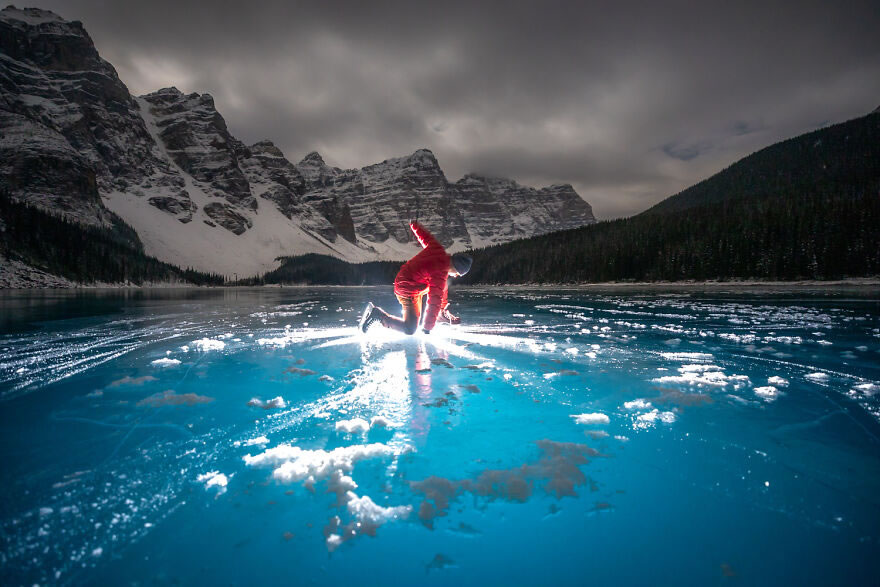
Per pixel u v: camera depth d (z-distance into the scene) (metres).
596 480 1.79
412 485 1.76
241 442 2.20
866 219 42.72
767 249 47.22
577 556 1.32
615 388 3.30
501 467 1.93
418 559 1.32
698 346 5.29
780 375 3.72
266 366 4.14
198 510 1.56
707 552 1.33
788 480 1.78
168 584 1.18
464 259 5.12
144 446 2.13
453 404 2.89
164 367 4.10
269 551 1.34
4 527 1.41
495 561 1.31
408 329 5.22
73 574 1.20
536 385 3.40
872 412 2.67
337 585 1.19
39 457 1.98
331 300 20.08
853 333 6.42
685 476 1.83
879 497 1.63
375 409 2.77
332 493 1.69
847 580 1.19
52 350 5.09
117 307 13.73
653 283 54.97
